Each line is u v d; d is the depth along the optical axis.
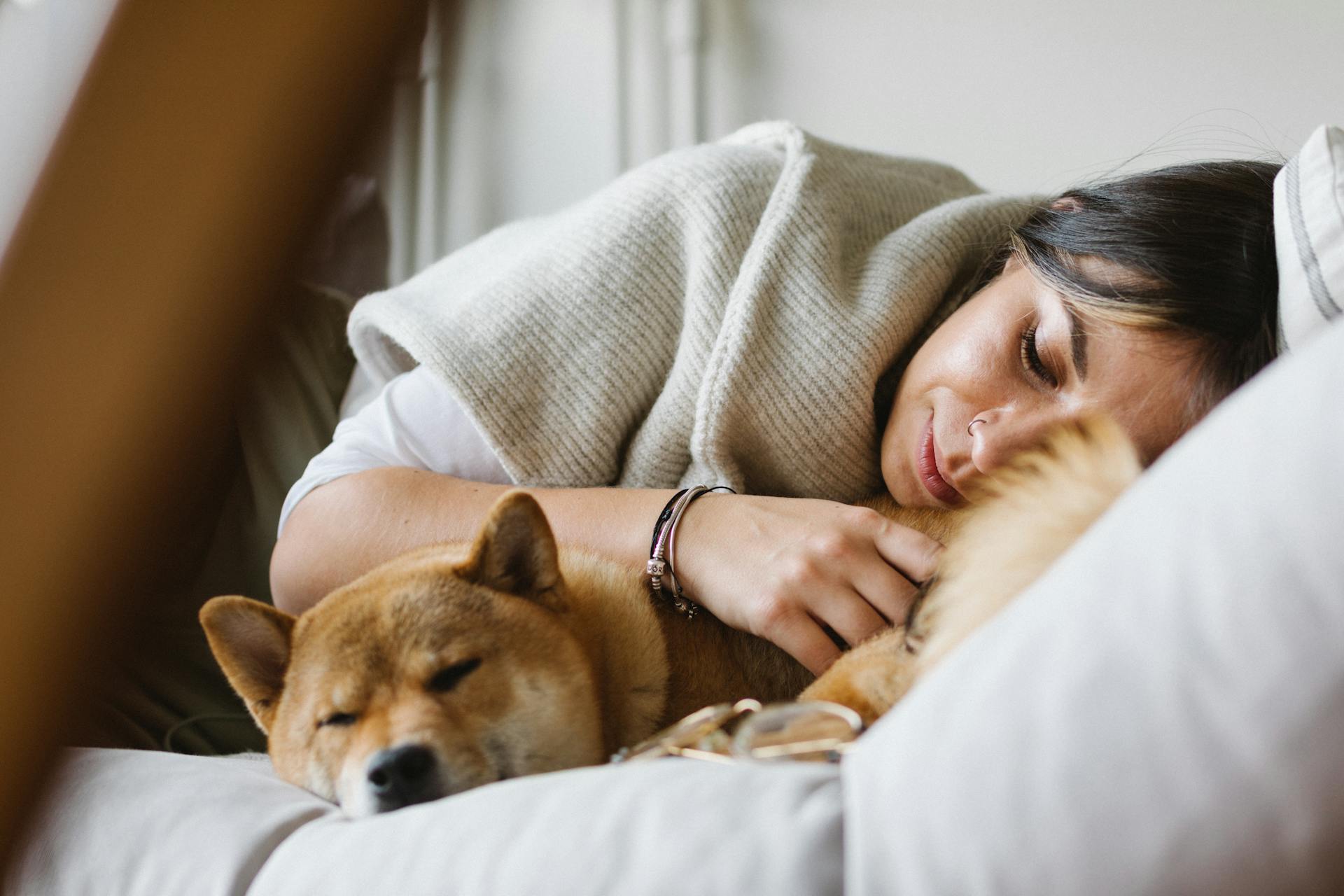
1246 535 0.43
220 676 1.35
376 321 1.24
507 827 0.54
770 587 0.92
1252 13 2.04
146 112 0.51
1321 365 0.45
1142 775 0.42
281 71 0.51
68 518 0.56
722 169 1.22
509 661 0.82
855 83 2.32
